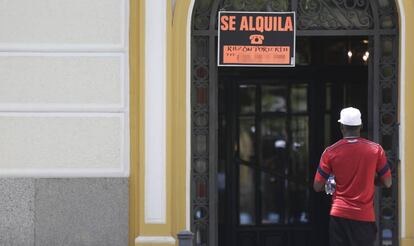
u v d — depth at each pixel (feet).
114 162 52.65
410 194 52.31
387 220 53.31
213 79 53.26
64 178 52.65
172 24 52.16
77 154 52.70
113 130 52.65
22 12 52.60
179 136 52.37
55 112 52.65
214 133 53.21
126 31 52.65
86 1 52.60
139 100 52.01
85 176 52.65
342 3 53.47
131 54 52.65
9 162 52.75
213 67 53.26
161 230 51.96
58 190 52.65
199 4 53.42
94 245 52.70
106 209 52.65
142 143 51.85
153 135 51.90
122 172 52.60
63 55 52.60
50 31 52.65
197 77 53.36
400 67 52.37
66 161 52.70
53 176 52.70
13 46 52.60
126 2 52.65
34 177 52.65
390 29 53.16
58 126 52.70
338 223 42.93
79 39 52.65
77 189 52.65
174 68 52.16
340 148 43.01
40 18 52.65
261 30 53.26
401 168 52.31
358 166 42.55
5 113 52.65
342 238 42.96
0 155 52.70
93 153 52.65
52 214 52.75
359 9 53.47
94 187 52.60
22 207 52.75
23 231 52.75
